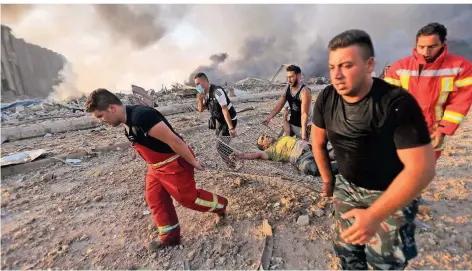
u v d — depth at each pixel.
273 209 3.54
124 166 5.31
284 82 26.50
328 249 2.85
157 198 2.86
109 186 4.48
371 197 1.74
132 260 2.86
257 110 11.38
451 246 2.75
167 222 2.89
